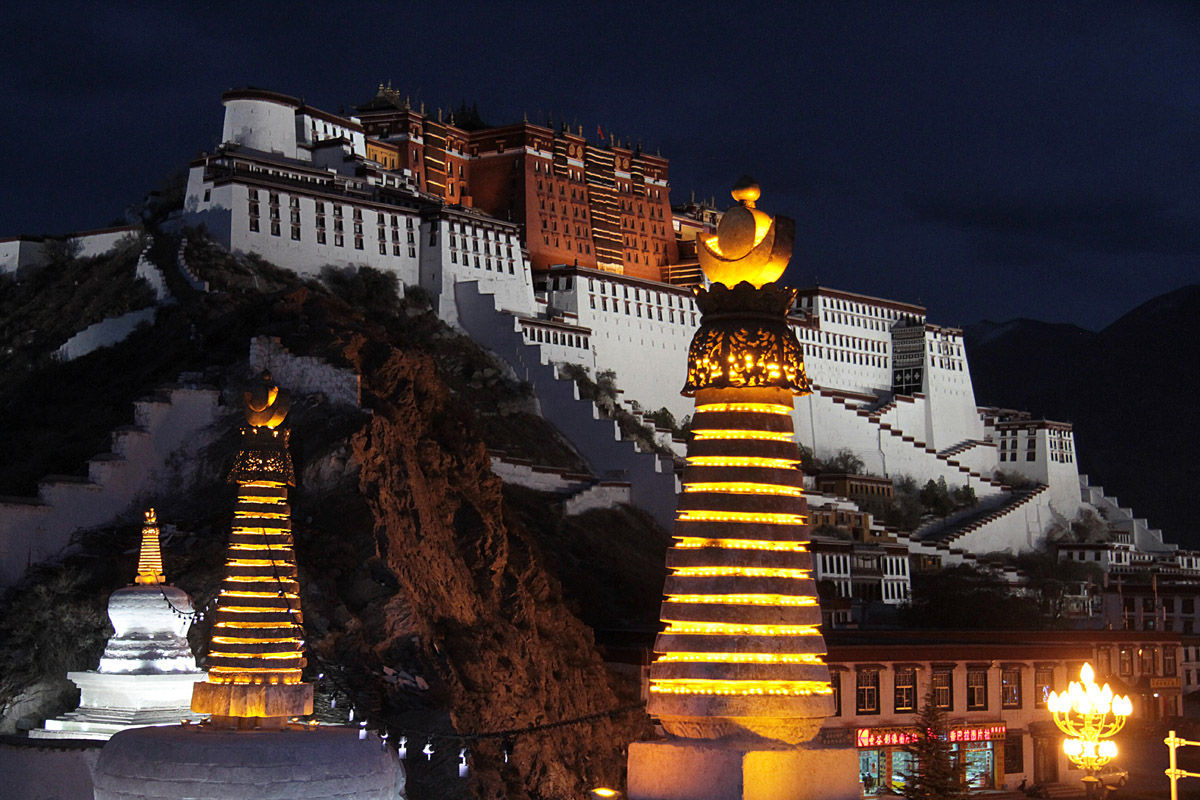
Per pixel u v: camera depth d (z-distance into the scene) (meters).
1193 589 139.88
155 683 57.03
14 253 146.62
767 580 27.30
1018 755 87.62
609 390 157.50
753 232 28.06
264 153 156.88
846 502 163.38
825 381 197.00
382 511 82.12
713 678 26.91
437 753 69.75
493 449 130.88
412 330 144.25
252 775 33.53
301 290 109.12
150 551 59.53
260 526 37.28
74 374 120.94
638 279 171.25
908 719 82.56
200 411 94.19
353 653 74.50
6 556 81.50
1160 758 94.56
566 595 111.69
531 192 182.62
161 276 131.50
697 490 27.88
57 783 54.75
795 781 26.61
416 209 153.62
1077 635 102.06
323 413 91.38
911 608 141.88
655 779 26.95
